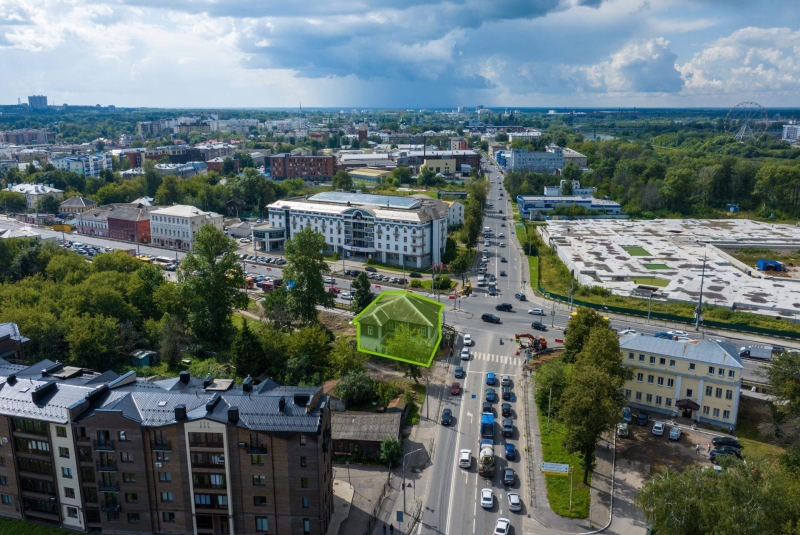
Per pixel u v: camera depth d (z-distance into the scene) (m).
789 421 116.44
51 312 169.38
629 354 137.12
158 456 96.75
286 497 96.00
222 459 95.50
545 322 191.38
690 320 190.38
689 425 129.75
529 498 106.38
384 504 105.06
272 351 151.88
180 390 104.94
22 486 103.00
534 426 129.12
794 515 81.38
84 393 101.06
